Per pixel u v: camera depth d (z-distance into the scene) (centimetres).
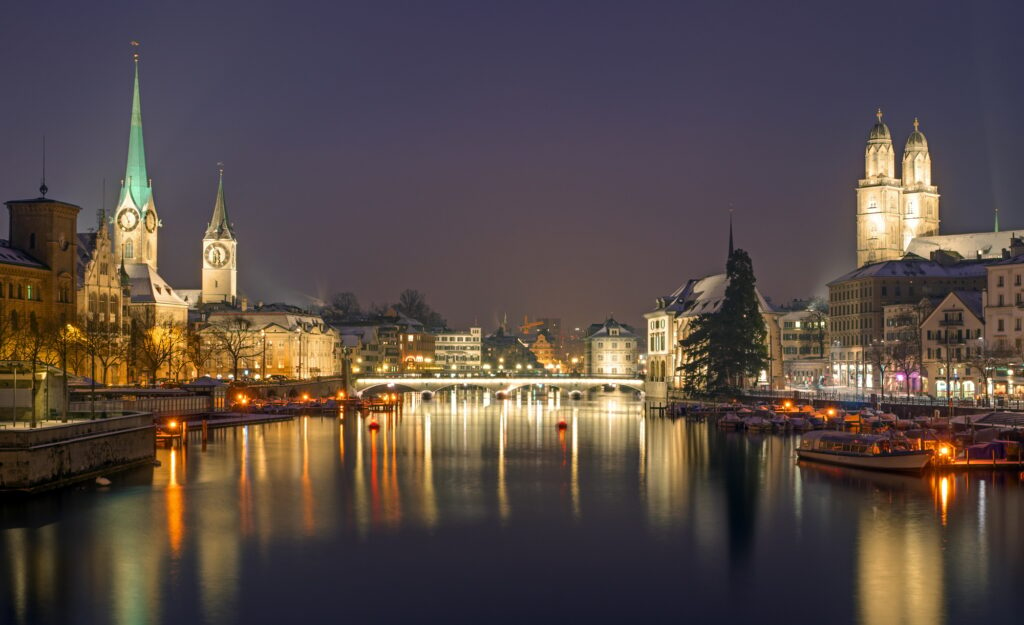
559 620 6525
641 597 6956
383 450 14450
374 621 6481
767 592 7050
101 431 10819
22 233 18075
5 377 11400
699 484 11156
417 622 6475
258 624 6412
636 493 10575
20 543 8088
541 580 7319
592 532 8725
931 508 9612
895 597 6938
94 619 6456
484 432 17738
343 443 15400
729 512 9531
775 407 19888
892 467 11781
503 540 8444
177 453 13662
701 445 15300
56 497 9662
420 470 12250
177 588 7062
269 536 8494
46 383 11544
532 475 11888
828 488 10750
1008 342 19050
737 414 19712
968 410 15350
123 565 7562
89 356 18825
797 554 7988
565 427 18238
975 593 7012
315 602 6812
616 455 13925
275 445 15000
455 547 8206
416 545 8256
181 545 8144
